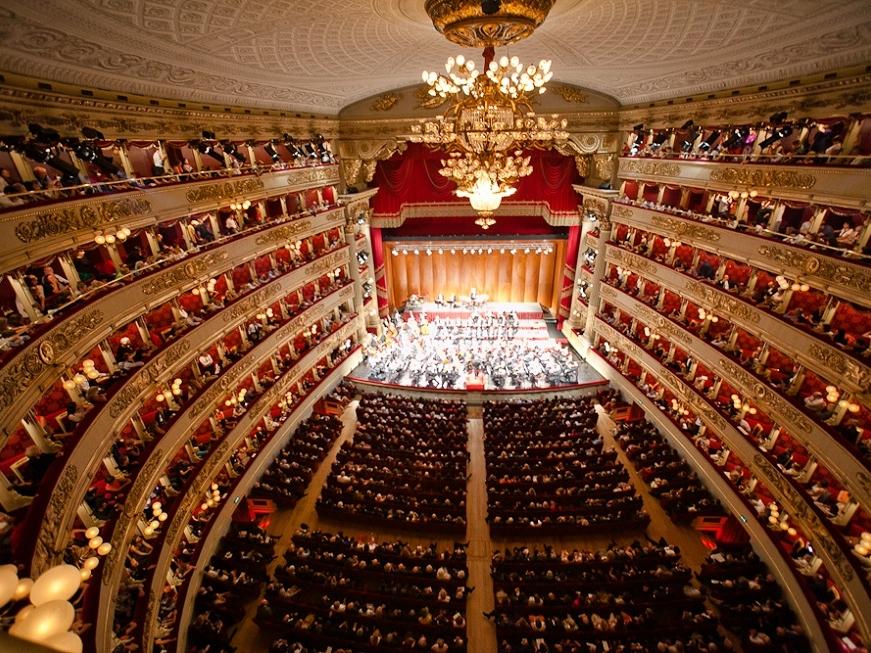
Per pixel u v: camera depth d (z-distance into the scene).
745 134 14.92
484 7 9.10
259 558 14.93
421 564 14.71
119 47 9.92
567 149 22.97
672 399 19.95
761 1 9.23
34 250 9.50
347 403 23.31
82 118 11.31
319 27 11.31
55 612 4.17
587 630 12.45
